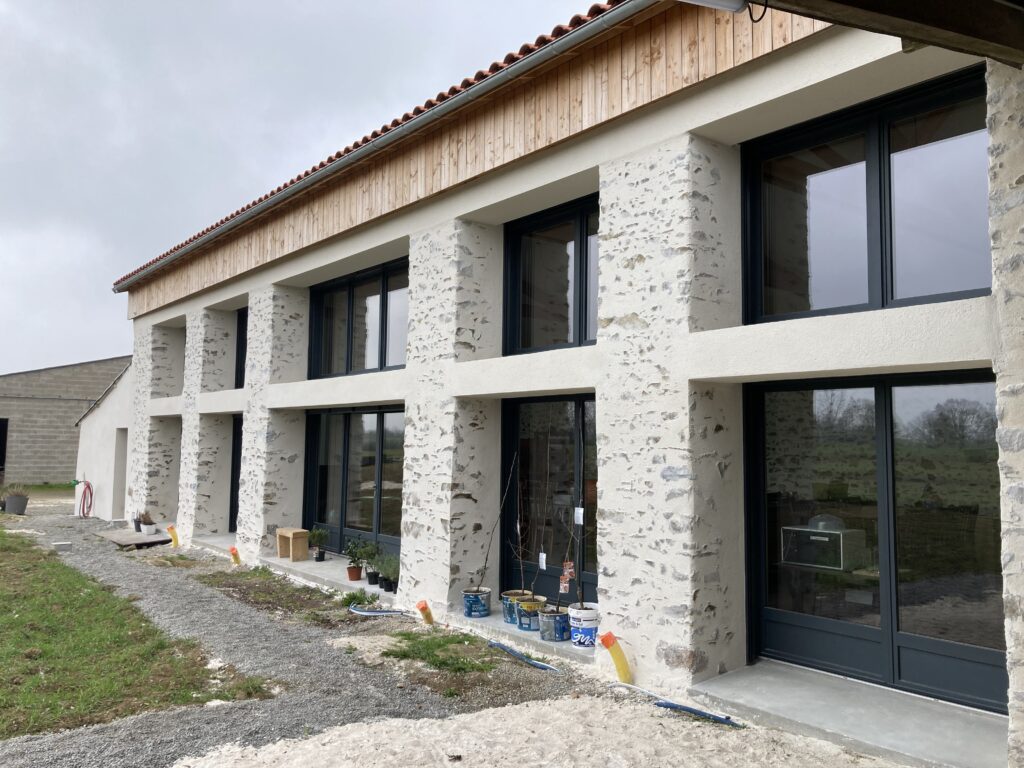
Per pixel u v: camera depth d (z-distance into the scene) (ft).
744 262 18.02
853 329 13.94
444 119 23.32
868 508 15.96
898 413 15.49
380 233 27.37
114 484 51.67
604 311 18.75
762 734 14.24
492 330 24.56
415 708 15.90
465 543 23.68
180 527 40.96
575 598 21.91
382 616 24.54
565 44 18.26
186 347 42.11
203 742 13.60
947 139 14.78
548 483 23.26
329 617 24.66
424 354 24.98
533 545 23.66
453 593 23.40
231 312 41.42
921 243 15.07
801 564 17.21
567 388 19.80
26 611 24.11
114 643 20.81
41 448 79.97
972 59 13.69
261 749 13.24
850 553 16.26
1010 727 10.55
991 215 11.12
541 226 23.70
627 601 17.69
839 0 8.33
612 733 14.24
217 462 40.68
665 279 17.26
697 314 16.85
